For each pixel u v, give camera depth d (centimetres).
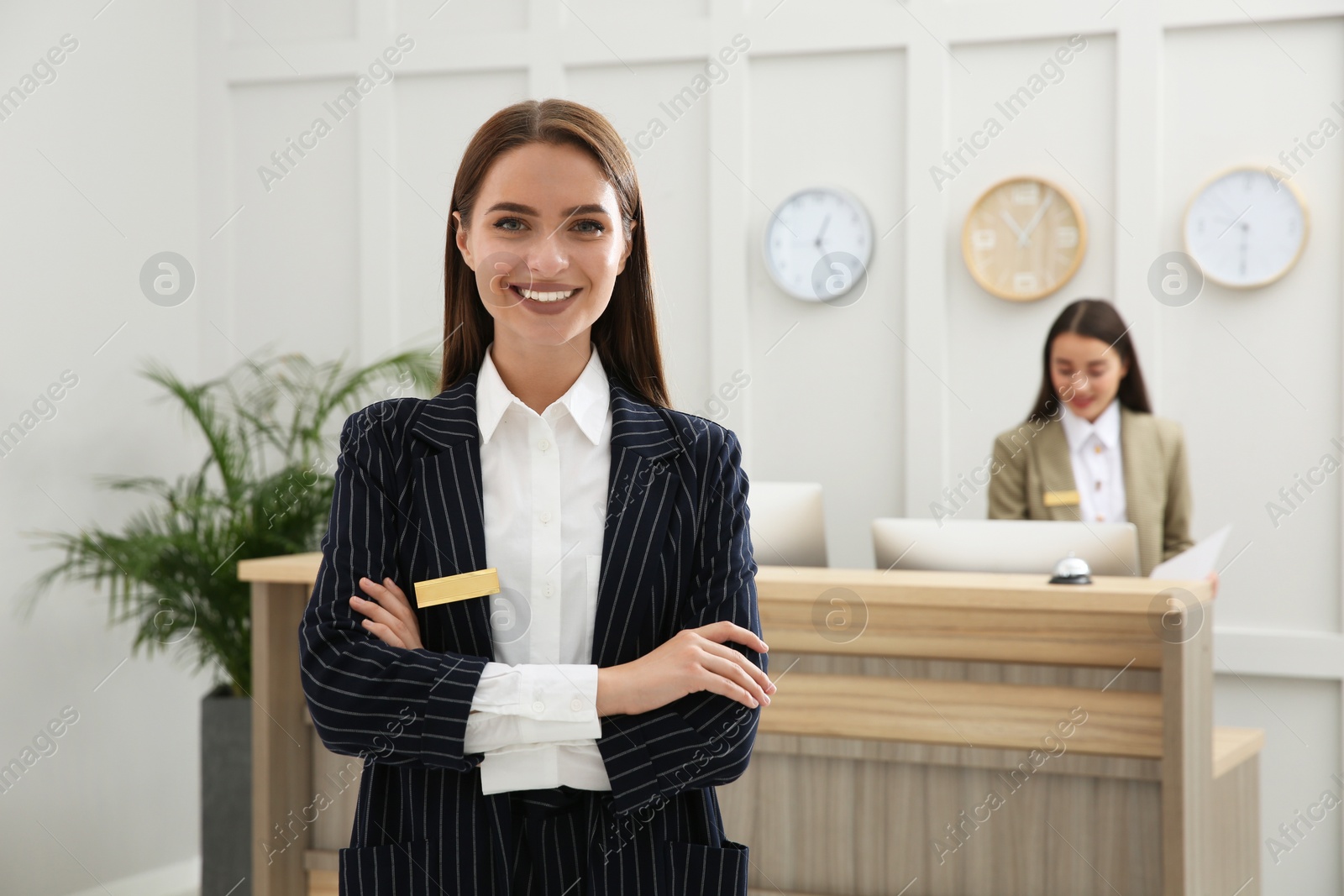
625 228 113
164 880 371
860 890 211
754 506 256
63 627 339
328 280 403
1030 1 347
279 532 327
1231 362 334
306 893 240
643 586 108
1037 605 200
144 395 376
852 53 363
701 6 372
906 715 209
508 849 103
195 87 408
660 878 104
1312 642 324
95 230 359
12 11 330
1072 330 314
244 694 326
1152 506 310
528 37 383
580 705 102
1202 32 336
